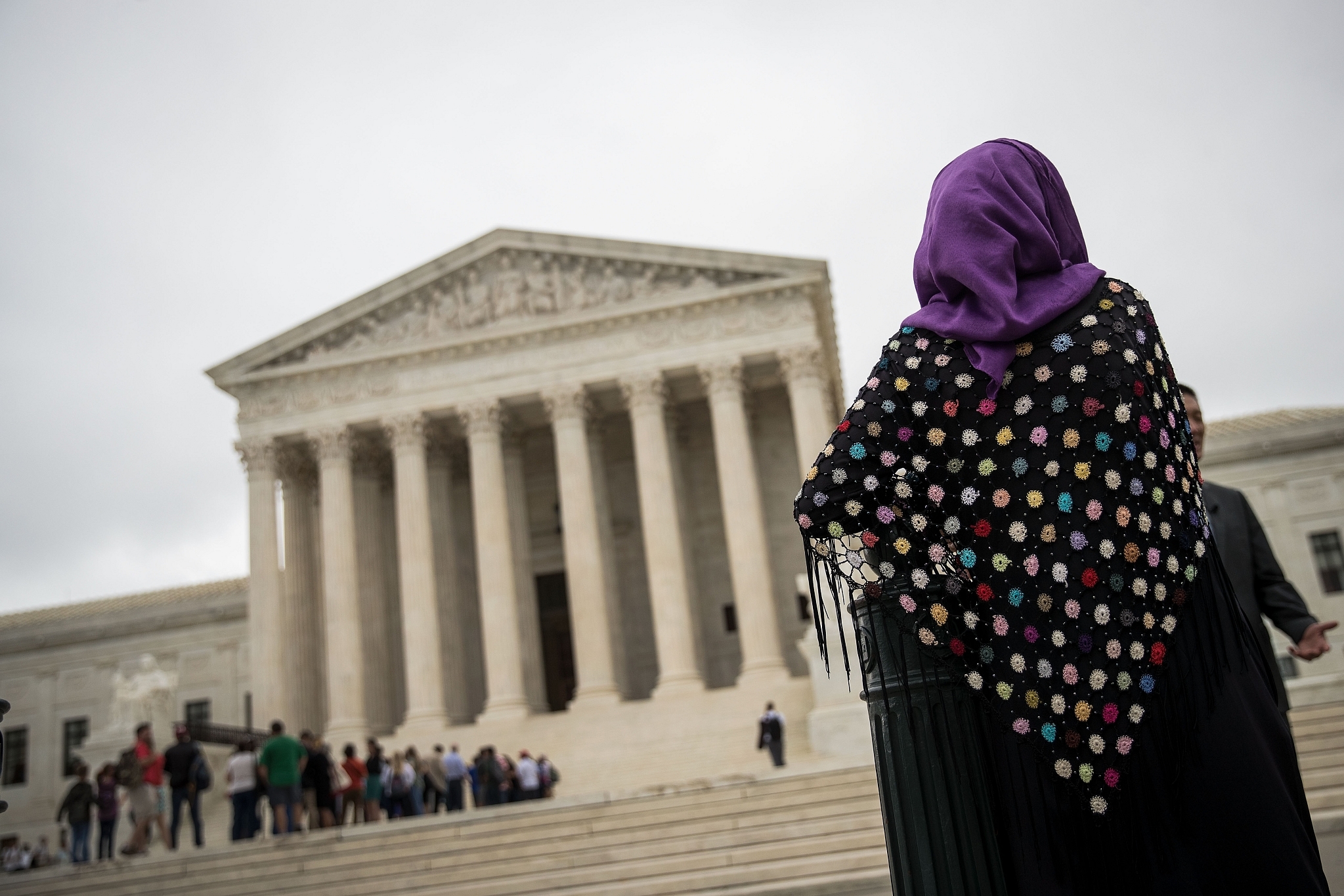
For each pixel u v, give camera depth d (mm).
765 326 51844
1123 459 2990
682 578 50000
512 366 53188
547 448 60031
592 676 49375
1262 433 60875
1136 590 2936
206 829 41250
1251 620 6801
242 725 68188
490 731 48000
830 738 29766
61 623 71438
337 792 32094
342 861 22828
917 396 3158
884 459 3137
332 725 50188
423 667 50375
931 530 3113
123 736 42000
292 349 55156
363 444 55594
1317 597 58562
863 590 3133
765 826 20109
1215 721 2920
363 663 53125
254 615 52281
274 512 53562
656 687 56000
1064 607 2959
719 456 50844
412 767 35250
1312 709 19844
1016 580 3014
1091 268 3250
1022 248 3186
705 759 41219
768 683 47406
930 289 3408
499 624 50375
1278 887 2820
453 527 57375
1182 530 3045
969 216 3176
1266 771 2906
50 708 70562
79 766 31812
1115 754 2893
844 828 18859
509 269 54594
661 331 52594
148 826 28641
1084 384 3020
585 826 21844
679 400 56500
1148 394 3086
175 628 70750
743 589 49125
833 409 57875
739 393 51438
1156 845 2863
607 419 59750
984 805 3252
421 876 20625
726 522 50281
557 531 59094
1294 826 2885
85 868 24328
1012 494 3041
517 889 18719
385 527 57906
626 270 53844
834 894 14789
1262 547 6973
